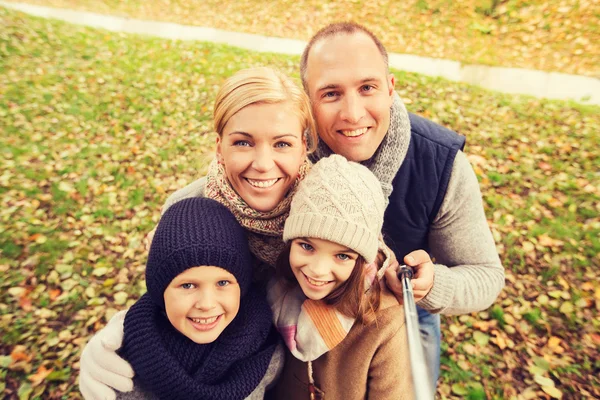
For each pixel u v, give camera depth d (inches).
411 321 47.1
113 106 246.1
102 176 204.1
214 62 285.6
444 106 231.3
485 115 223.9
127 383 50.9
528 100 232.8
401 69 280.1
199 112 244.2
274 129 50.5
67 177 201.8
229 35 336.2
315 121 68.3
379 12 340.2
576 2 295.9
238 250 49.7
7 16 310.8
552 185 183.0
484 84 257.8
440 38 306.2
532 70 264.2
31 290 156.7
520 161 195.8
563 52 273.1
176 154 217.2
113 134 228.8
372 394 58.2
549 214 172.7
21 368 133.8
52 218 183.5
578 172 187.5
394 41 311.4
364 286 54.2
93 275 163.6
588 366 128.0
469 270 75.5
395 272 58.9
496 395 124.0
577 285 149.0
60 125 230.2
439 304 68.2
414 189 74.2
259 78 51.8
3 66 267.3
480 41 298.2
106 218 185.0
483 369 129.6
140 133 230.2
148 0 394.9
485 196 181.5
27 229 176.4
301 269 51.7
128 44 309.1
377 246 52.6
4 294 154.6
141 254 172.6
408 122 70.7
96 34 321.1
